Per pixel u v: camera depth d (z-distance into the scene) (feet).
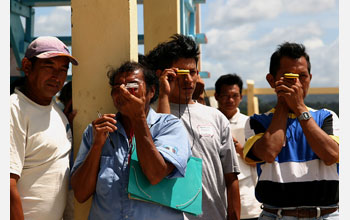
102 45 9.71
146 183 7.85
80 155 8.43
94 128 8.06
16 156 7.72
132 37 9.73
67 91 11.60
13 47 17.38
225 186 10.62
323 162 9.25
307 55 9.73
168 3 15.60
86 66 9.80
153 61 10.77
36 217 8.05
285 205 9.20
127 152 8.16
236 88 15.48
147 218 7.79
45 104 8.47
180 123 8.45
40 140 8.07
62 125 8.66
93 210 8.13
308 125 9.03
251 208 14.30
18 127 7.81
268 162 9.18
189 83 10.46
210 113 10.73
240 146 14.42
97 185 7.98
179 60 10.50
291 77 9.24
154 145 7.64
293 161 9.28
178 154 7.87
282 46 9.77
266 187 9.44
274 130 9.29
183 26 17.51
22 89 8.50
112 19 9.67
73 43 9.84
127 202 7.86
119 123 8.37
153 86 8.64
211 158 10.29
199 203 8.46
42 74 8.25
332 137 9.20
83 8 9.79
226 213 10.61
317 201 9.12
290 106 9.23
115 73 8.39
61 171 8.38
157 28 15.70
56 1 17.43
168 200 7.96
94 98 9.77
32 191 8.02
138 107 7.49
